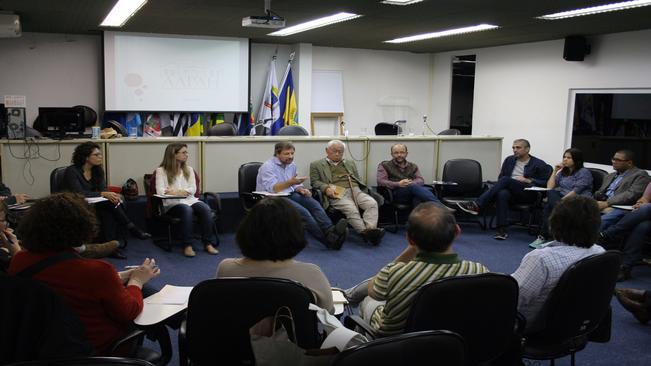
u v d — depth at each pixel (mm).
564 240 2363
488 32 7387
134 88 8336
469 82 9852
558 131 8008
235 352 1893
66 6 5949
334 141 5828
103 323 1878
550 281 2264
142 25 7473
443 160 6684
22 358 1568
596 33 7270
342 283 4266
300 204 5410
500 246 5520
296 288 1803
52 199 1854
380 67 10094
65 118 5414
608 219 4918
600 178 5688
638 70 6914
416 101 10469
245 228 1982
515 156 6293
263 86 9477
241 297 1808
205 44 8625
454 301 1857
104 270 1858
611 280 2281
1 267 2793
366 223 5547
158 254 4953
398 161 6090
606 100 7359
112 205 4801
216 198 5277
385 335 2004
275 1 5484
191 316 1841
